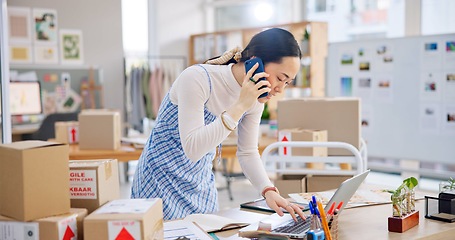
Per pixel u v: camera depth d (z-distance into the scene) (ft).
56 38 21.65
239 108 5.90
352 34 21.07
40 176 4.64
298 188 9.99
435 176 18.63
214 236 5.57
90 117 12.80
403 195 5.91
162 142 6.74
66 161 4.83
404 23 18.67
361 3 20.63
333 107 10.85
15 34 20.75
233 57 6.53
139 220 4.42
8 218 4.65
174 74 24.35
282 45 5.97
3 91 8.93
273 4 24.31
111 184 5.49
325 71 19.51
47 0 21.42
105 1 22.61
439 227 5.98
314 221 5.27
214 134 5.89
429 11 18.20
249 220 6.22
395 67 17.52
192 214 6.39
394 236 5.61
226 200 18.58
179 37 26.84
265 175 6.81
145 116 23.89
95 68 22.29
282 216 6.22
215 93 6.30
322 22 19.16
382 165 18.78
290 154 10.46
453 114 16.33
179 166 6.75
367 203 6.92
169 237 5.30
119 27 22.97
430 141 16.88
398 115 17.56
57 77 21.48
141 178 6.93
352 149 8.79
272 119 17.31
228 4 26.35
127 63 26.05
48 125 18.29
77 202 5.18
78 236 4.79
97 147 12.80
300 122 11.14
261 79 5.95
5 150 4.64
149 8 26.81
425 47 16.80
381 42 17.80
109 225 4.44
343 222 6.13
